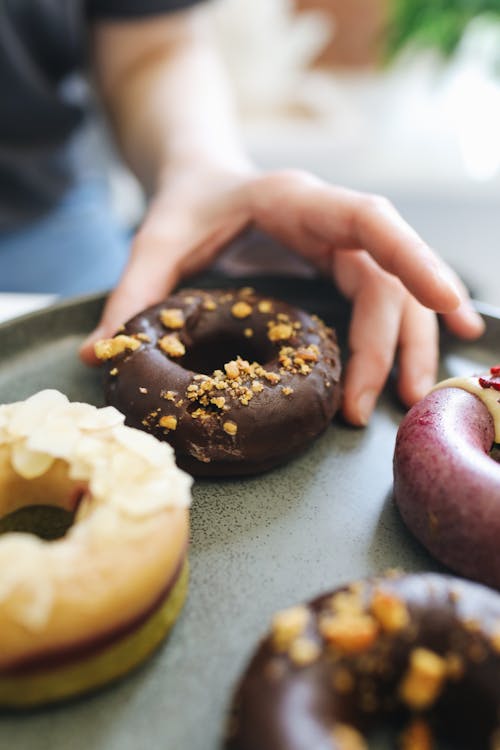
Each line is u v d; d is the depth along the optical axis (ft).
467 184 2.23
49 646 0.62
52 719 0.65
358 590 0.65
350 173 2.15
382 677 0.61
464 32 1.96
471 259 2.29
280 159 1.98
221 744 0.64
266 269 1.37
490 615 0.63
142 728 0.65
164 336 0.93
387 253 0.91
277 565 0.79
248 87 2.10
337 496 0.87
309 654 0.60
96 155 1.95
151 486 0.70
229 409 0.85
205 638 0.72
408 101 2.59
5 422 0.77
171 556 0.68
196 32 1.76
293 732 0.56
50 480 0.75
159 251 1.10
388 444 0.94
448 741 0.63
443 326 1.07
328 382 0.91
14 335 1.04
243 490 0.87
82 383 1.01
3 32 1.50
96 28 1.69
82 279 1.56
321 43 2.42
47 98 1.62
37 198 1.65
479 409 0.85
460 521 0.73
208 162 1.33
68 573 0.63
